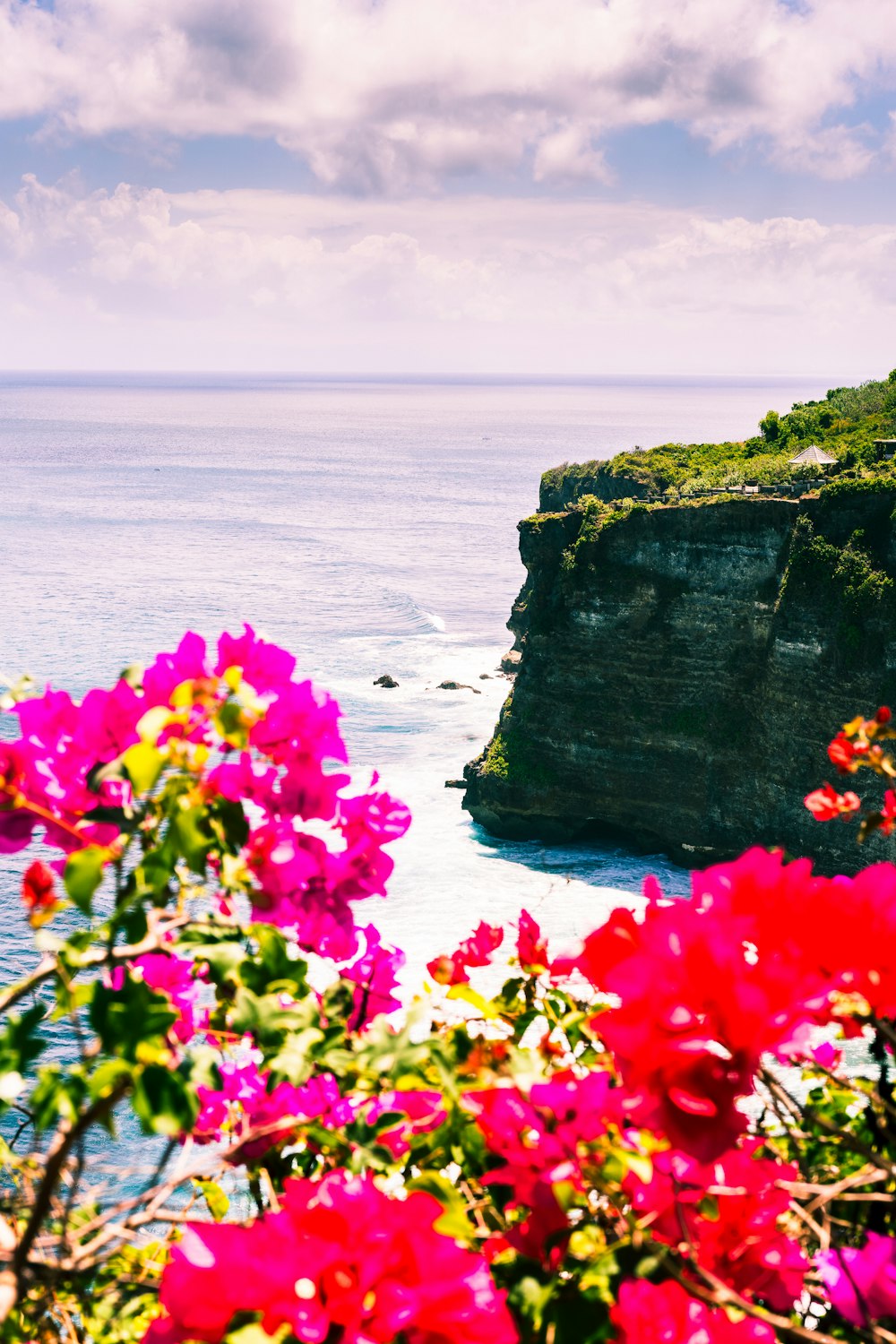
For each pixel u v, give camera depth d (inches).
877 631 2150.6
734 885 101.7
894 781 141.3
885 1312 90.8
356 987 129.7
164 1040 102.3
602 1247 95.9
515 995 135.6
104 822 107.6
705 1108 77.5
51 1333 105.0
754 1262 99.8
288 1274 79.2
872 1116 112.6
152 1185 112.3
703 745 2374.5
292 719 113.8
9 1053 92.8
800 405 4001.0
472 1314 81.2
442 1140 112.3
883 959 95.0
